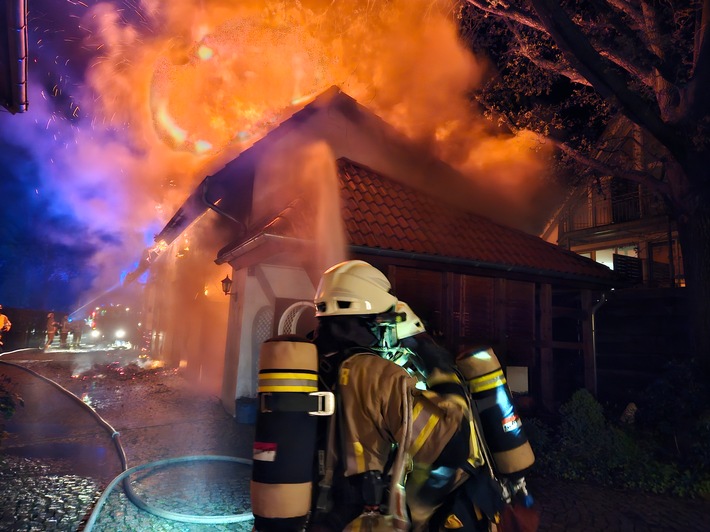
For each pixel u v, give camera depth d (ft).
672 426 19.35
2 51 14.82
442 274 24.09
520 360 26.07
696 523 13.91
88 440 21.08
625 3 24.68
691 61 26.25
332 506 4.12
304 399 4.00
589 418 19.19
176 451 19.72
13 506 13.47
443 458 4.30
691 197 22.48
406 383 4.19
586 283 27.94
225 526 12.64
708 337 21.39
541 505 15.02
